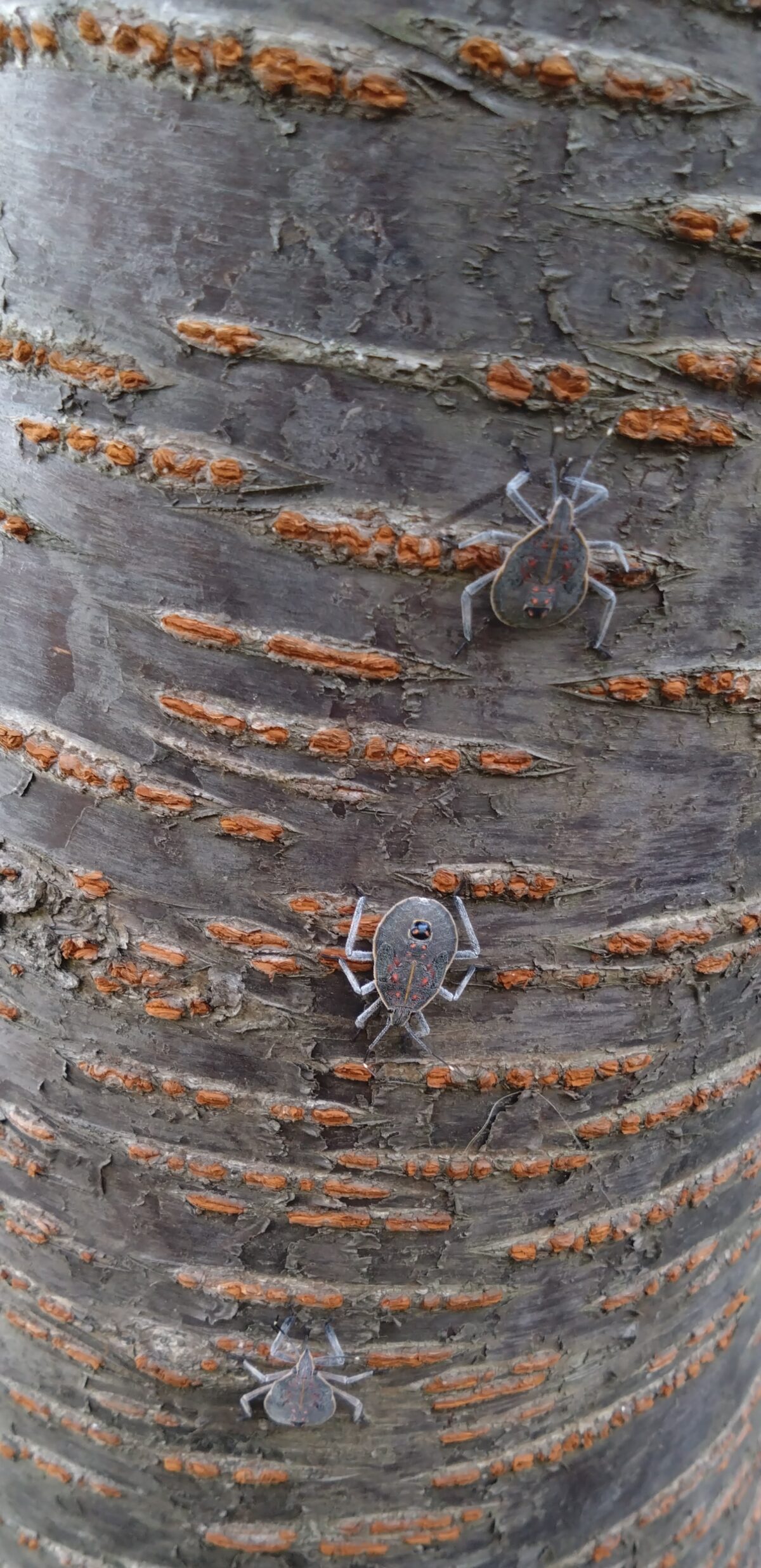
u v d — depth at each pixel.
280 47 0.12
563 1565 0.19
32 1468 0.19
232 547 0.14
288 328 0.13
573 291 0.13
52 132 0.13
